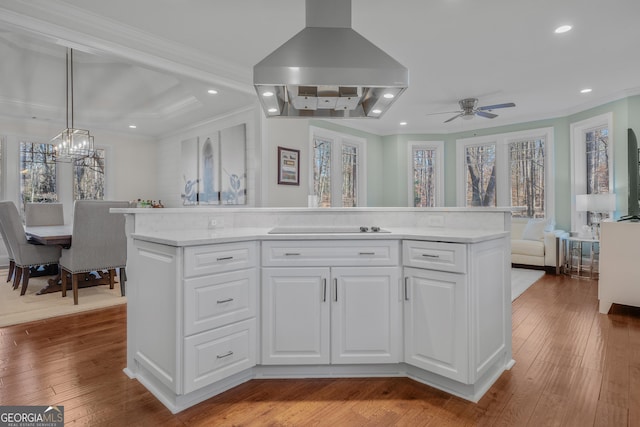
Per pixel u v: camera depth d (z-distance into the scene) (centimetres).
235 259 194
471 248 182
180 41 317
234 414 171
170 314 177
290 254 203
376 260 204
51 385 196
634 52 351
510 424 161
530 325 290
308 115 250
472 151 681
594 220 531
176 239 176
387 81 191
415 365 201
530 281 454
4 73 416
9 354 234
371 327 204
